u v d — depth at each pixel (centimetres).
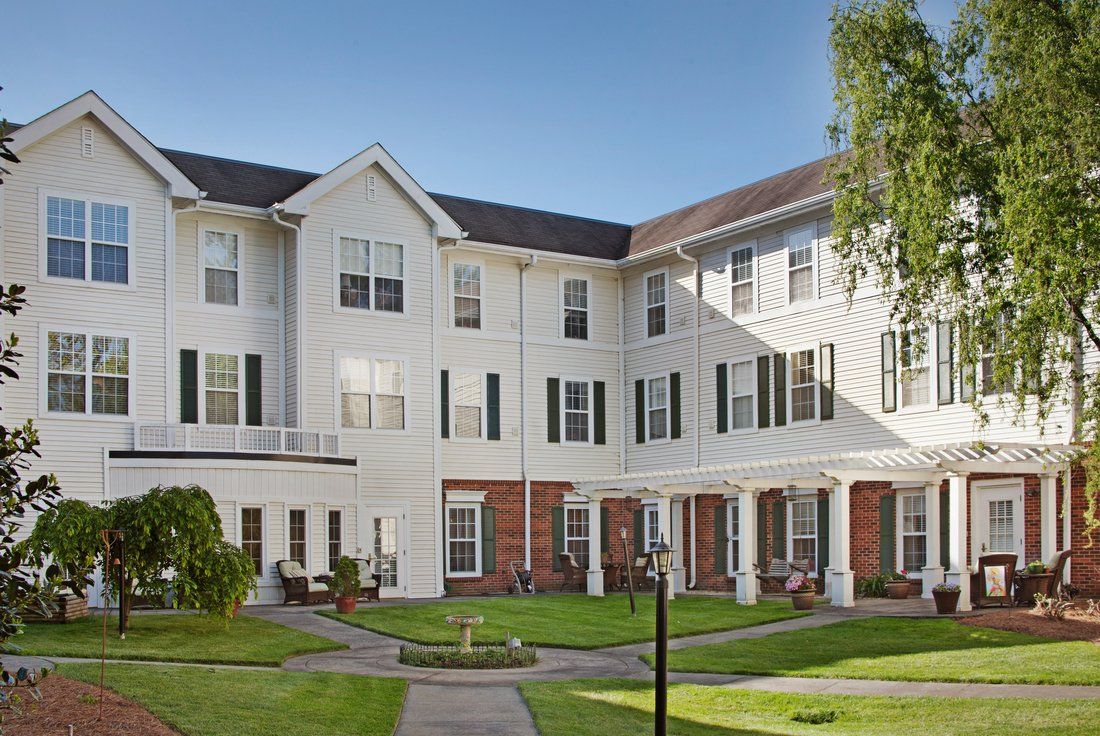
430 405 2953
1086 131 1581
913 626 1941
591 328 3381
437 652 1705
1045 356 1836
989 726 1215
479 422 3138
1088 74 1580
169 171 2603
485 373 3161
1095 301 1658
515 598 2764
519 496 3183
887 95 1791
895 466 2211
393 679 1506
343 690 1391
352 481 2752
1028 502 2294
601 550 3338
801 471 2370
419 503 2905
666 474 2716
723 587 3055
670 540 2964
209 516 1873
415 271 2969
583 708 1354
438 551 2922
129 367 2514
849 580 2302
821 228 2816
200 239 2741
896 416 2580
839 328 2747
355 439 2819
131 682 1283
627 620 2231
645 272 3372
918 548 2553
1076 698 1328
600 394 3372
